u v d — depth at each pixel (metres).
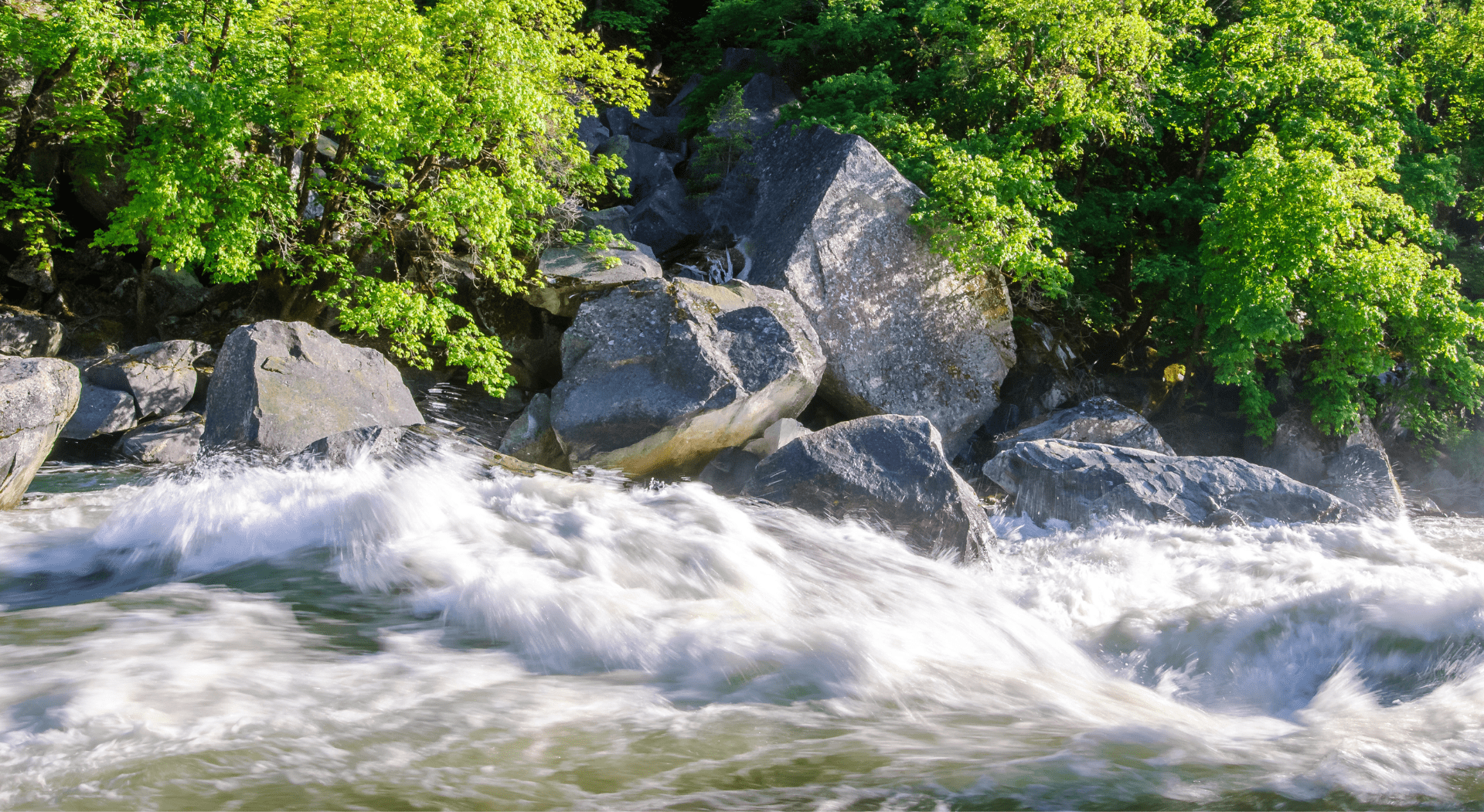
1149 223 20.11
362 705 3.38
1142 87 17.34
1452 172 19.41
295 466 7.56
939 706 3.75
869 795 2.71
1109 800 2.69
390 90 11.88
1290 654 4.77
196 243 12.07
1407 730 3.52
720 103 21.52
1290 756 3.13
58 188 16.05
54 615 4.34
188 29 13.02
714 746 3.13
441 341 14.86
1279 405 17.72
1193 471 10.32
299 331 9.13
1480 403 17.28
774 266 14.53
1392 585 5.39
